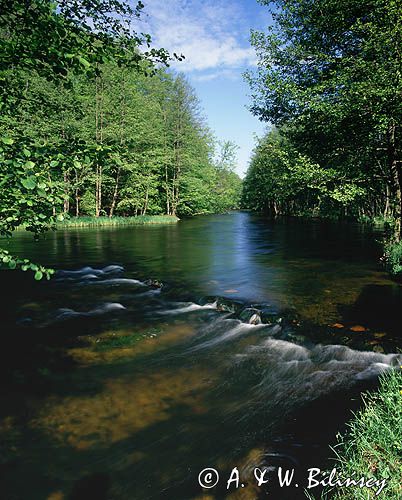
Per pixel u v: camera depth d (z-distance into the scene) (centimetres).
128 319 722
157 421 379
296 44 1326
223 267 1242
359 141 1238
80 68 395
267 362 518
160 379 473
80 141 383
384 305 755
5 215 344
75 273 1173
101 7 528
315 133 1352
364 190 1196
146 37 528
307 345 560
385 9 1048
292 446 330
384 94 979
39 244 1875
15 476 304
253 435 351
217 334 635
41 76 407
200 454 327
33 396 432
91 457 326
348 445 316
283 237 2189
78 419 383
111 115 3434
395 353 512
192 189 4553
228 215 5509
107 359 536
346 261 1309
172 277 1091
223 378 473
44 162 358
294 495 271
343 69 1108
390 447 277
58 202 367
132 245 1842
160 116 4169
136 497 281
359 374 466
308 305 765
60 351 566
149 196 4284
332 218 3300
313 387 440
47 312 769
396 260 1096
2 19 411
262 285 966
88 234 2419
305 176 1195
